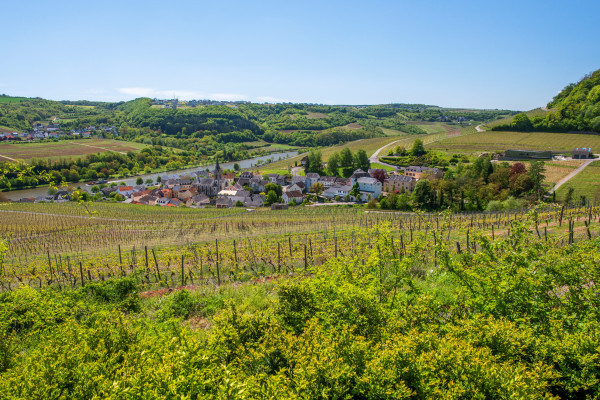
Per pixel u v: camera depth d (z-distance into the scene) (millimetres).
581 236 26719
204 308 15602
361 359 7988
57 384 7363
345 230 48219
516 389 6953
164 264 35000
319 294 11375
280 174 140500
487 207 74875
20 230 66188
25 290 14672
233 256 35906
